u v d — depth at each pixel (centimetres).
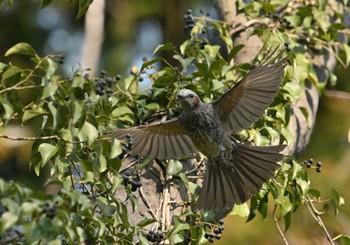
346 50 1170
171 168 932
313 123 1156
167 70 1052
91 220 739
